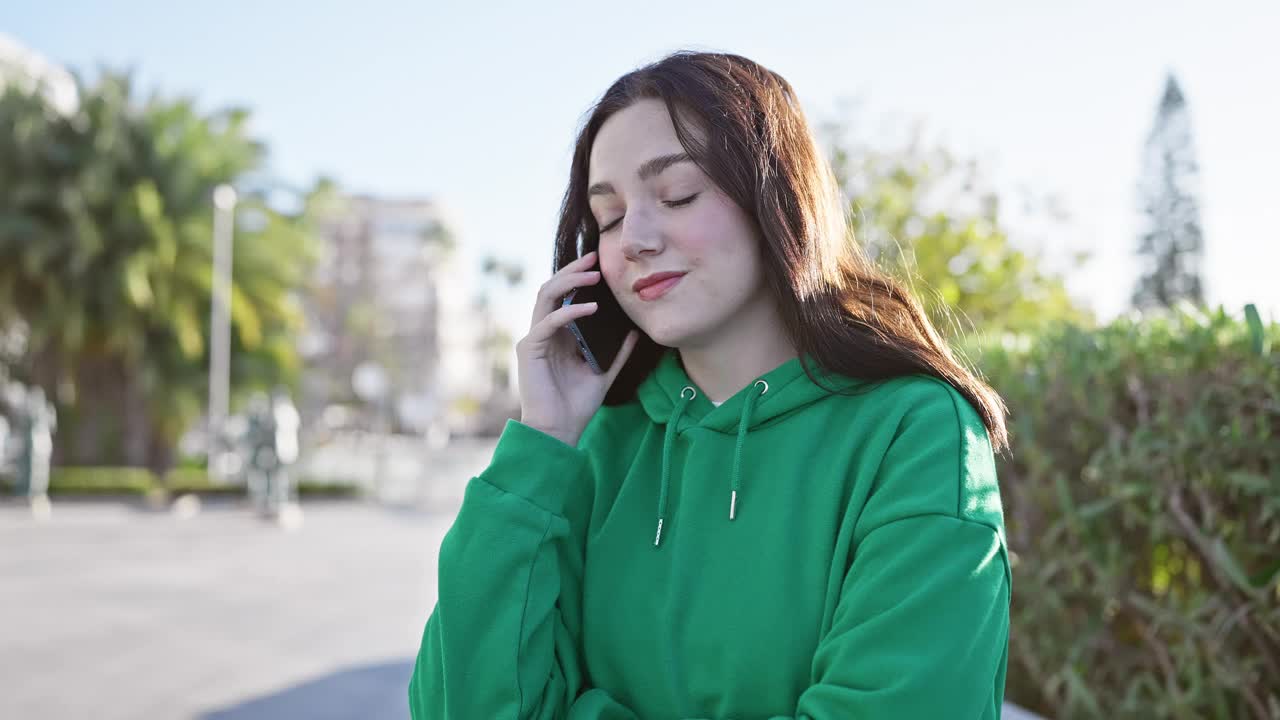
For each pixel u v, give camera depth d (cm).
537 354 122
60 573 819
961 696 90
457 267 7300
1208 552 206
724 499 112
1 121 1764
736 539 109
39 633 564
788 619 104
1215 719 209
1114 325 242
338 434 5238
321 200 2209
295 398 2286
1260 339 193
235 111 2014
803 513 107
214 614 630
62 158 1777
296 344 2320
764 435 112
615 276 115
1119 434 229
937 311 146
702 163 106
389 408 5678
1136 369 229
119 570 841
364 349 5688
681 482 117
